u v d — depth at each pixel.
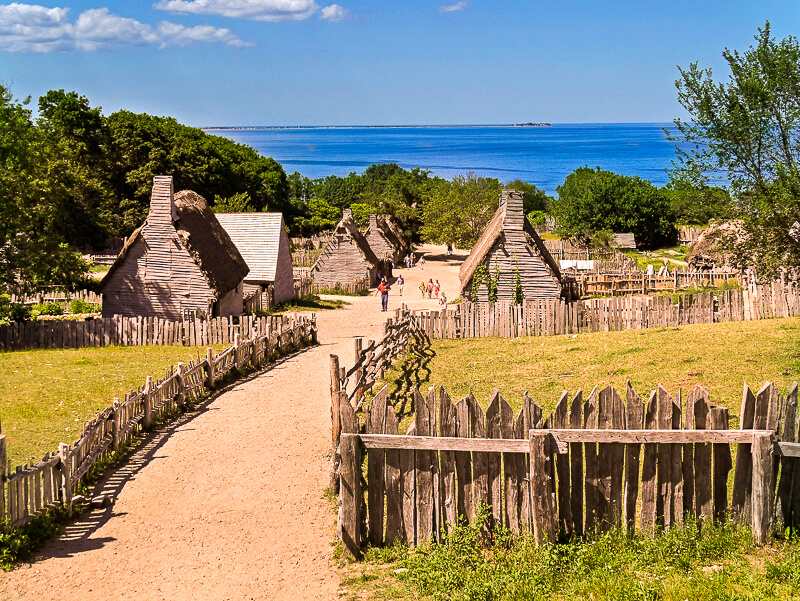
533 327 30.50
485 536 10.57
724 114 20.77
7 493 12.95
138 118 105.00
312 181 195.50
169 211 36.94
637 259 72.56
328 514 13.09
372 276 64.50
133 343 31.78
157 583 10.62
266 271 48.62
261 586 10.38
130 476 15.36
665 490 10.41
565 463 10.34
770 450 10.08
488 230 46.50
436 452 10.66
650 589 8.92
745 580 9.12
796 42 20.14
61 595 10.34
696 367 20.72
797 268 21.47
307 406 21.16
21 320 35.47
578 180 125.69
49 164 60.44
